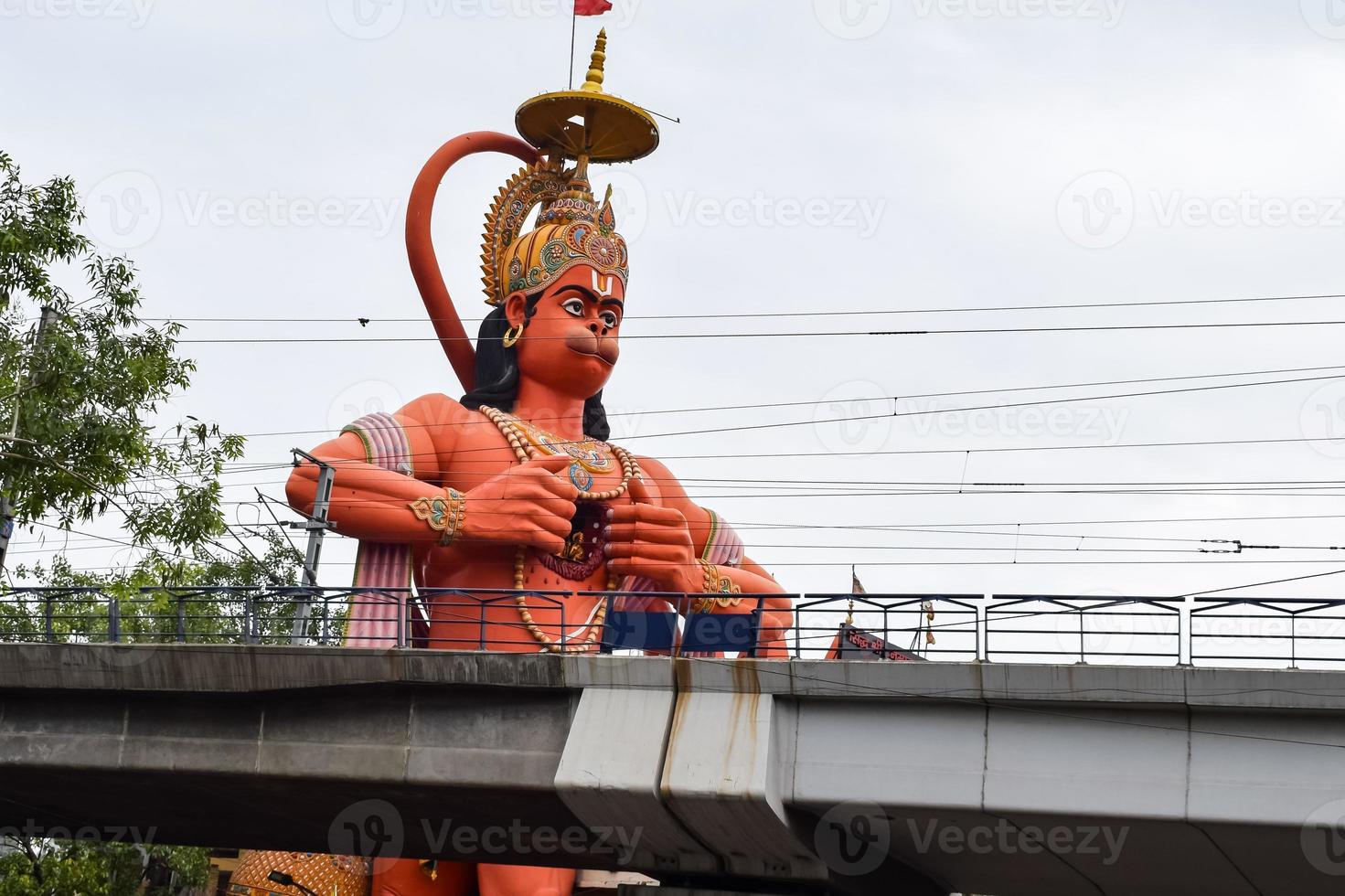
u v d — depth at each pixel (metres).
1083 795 22.00
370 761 24.70
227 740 25.48
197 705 25.73
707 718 23.41
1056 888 28.88
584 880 36.62
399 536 31.38
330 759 24.89
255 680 24.89
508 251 36.03
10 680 26.00
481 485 32.16
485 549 32.88
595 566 33.91
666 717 23.53
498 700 24.52
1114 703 21.95
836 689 23.06
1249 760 21.44
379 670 24.48
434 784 24.45
